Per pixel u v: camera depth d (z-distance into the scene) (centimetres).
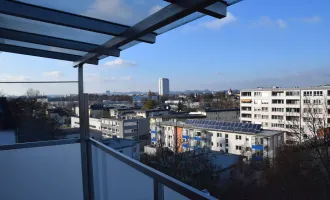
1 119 275
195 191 101
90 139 278
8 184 255
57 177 275
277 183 1039
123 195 178
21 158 262
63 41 231
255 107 3859
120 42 178
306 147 940
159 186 129
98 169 251
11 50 265
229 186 1052
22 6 153
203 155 1322
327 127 930
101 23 169
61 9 156
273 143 2053
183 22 137
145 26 143
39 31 206
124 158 174
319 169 873
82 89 288
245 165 1407
